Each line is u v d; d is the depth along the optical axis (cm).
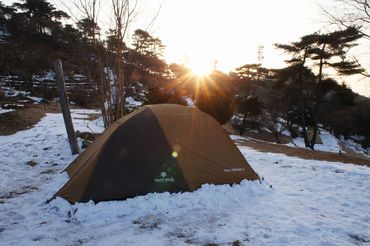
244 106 2742
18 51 4400
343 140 4625
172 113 635
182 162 578
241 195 584
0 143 1156
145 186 545
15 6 5753
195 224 468
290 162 917
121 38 1002
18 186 670
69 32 1332
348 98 2797
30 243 411
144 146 572
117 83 1021
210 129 640
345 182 705
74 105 2962
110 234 436
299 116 3759
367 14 1717
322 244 412
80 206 504
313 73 2658
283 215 505
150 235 433
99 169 539
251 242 416
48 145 1105
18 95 2972
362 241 422
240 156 651
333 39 2261
